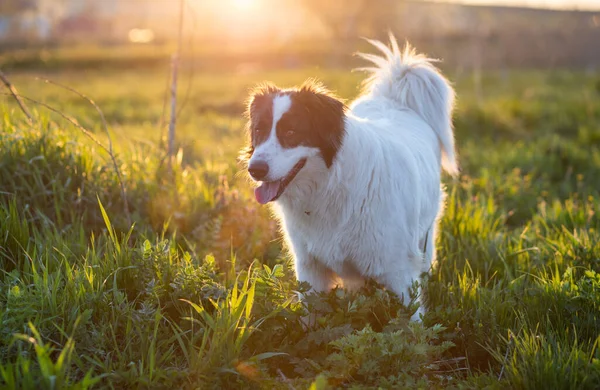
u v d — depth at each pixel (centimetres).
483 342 351
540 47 4606
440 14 7106
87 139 575
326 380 291
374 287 362
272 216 484
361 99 489
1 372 263
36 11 6588
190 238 478
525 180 791
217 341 294
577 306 367
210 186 548
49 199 470
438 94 474
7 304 310
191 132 1090
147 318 318
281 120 332
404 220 363
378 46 506
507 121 1410
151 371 279
